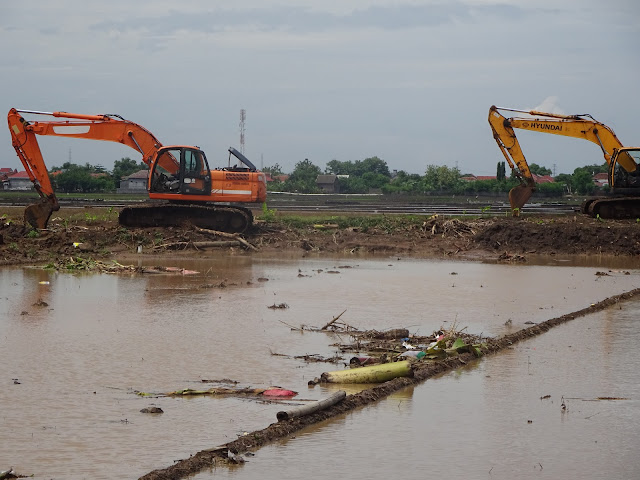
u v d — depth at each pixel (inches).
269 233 1641.2
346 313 847.7
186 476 400.5
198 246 1483.8
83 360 622.2
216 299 923.4
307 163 5900.6
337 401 509.0
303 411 483.2
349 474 406.6
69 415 488.1
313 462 421.7
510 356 661.9
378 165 7111.2
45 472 399.2
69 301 890.7
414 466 418.6
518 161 1809.8
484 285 1077.1
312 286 1046.4
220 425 475.5
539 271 1253.7
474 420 493.7
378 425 482.6
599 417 501.4
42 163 1505.9
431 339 706.8
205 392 538.6
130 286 1013.2
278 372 597.0
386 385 554.6
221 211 1595.7
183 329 748.0
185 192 1571.1
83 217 1790.1
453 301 935.0
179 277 1109.7
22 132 1494.8
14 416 483.8
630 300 959.0
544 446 450.6
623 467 421.4
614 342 713.6
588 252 1518.2
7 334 711.1
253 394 539.5
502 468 418.0
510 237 1561.3
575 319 828.0
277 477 401.1
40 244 1407.5
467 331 756.6
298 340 708.7
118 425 471.8
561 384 575.2
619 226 1588.3
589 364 633.0
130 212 1588.3
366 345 685.9
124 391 541.6
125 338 703.7
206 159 1577.3
